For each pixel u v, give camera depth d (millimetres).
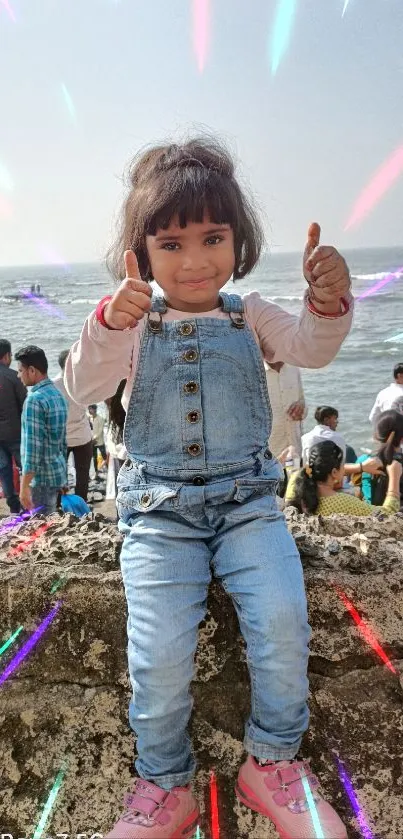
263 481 1601
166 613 1420
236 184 1665
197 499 1531
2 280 62344
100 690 1600
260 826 1549
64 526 1826
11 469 6586
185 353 1621
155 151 1674
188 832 1443
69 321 21672
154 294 1740
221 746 1589
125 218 1692
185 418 1600
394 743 1553
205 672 1597
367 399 16938
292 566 1473
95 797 1567
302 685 1421
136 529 1554
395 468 4898
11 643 1612
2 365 6441
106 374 1584
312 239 1477
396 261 44969
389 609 1562
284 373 5621
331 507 3670
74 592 1588
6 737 1590
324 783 1553
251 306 1754
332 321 1511
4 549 1729
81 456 6312
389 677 1575
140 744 1429
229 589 1500
